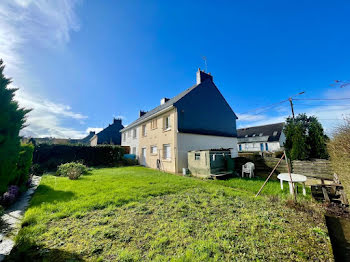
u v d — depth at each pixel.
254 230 2.89
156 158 14.02
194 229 2.93
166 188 6.08
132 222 3.22
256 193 5.65
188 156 10.84
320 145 8.99
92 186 6.24
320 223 3.18
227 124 15.59
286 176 5.51
